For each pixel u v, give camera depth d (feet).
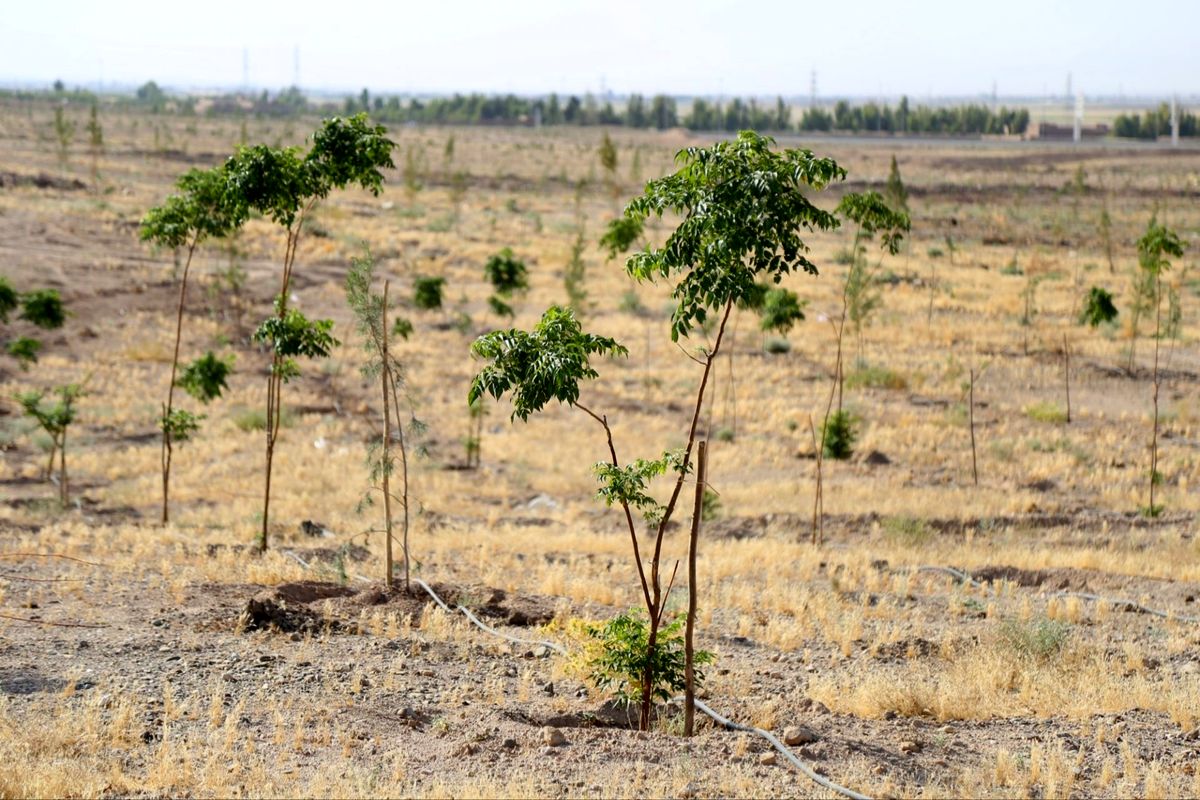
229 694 35.40
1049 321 167.94
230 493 86.79
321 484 90.07
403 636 43.60
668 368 140.05
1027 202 351.05
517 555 66.69
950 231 272.92
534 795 27.68
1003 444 106.42
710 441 108.58
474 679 39.34
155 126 565.12
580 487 94.22
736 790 28.81
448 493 90.27
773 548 68.69
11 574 50.83
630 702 37.14
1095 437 110.32
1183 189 396.37
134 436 106.73
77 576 51.31
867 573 61.87
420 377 133.18
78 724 31.09
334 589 50.26
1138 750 33.42
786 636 47.34
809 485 92.99
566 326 31.30
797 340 154.30
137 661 38.09
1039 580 62.64
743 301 31.32
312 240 205.67
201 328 148.46
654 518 34.19
